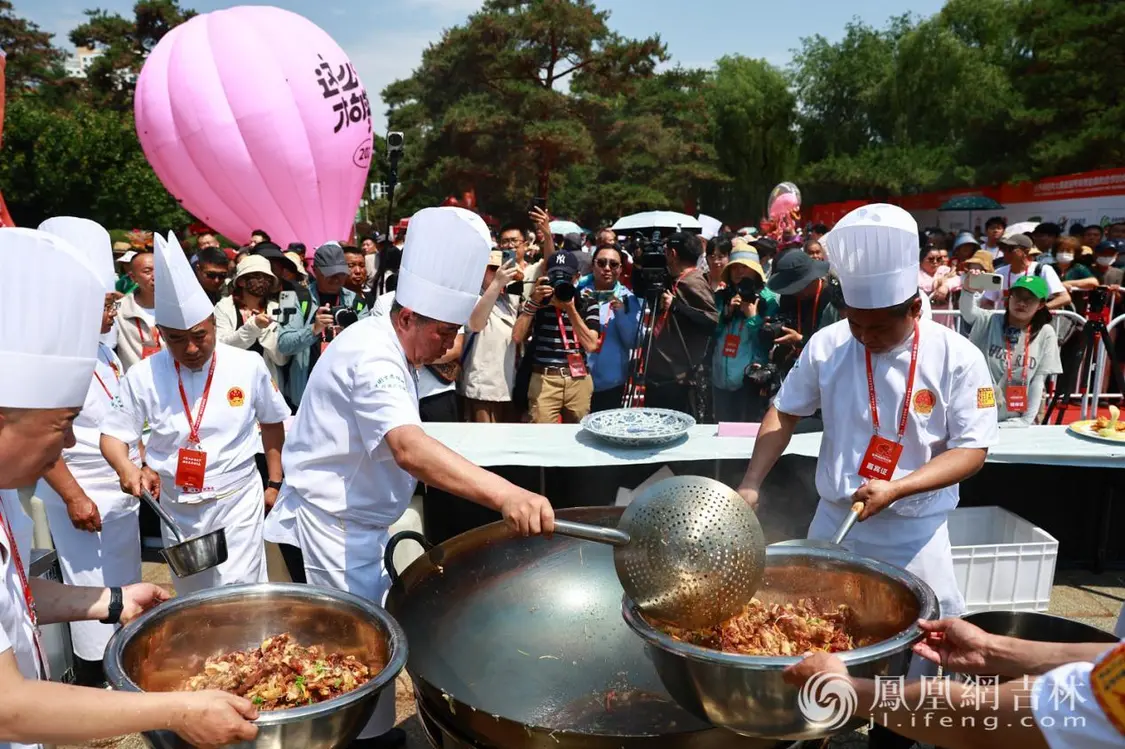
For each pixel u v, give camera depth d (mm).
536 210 5156
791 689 1339
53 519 2877
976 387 2039
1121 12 19578
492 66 22359
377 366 1949
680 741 1458
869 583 1754
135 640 1530
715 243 6086
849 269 1982
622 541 1681
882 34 37500
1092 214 14195
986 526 3523
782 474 3949
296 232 8477
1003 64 30562
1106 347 4684
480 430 3682
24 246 1247
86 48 29578
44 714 1187
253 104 7777
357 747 2354
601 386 4707
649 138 24812
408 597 1922
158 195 24797
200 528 2764
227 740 1265
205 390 2738
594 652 2162
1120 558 3986
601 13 23781
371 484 2105
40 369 1261
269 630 1765
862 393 2146
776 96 36625
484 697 1994
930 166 29719
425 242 1933
